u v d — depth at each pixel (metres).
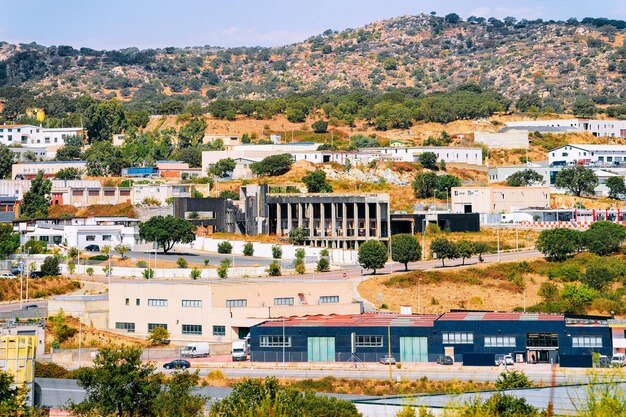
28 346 173.62
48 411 168.00
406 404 141.50
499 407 141.88
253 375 199.50
